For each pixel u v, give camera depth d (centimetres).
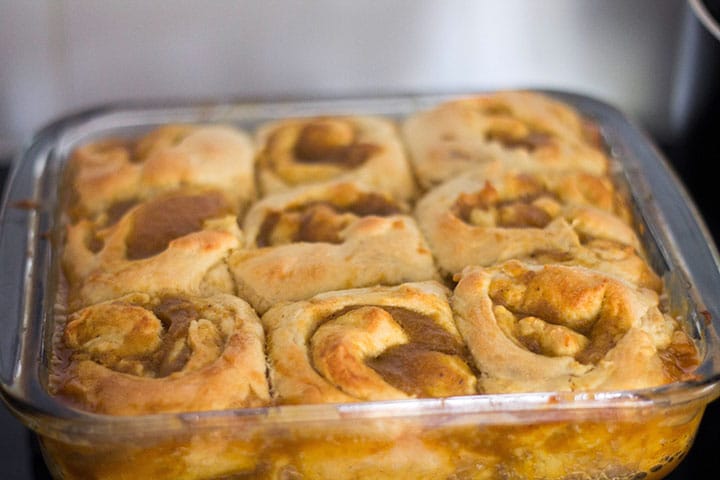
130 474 50
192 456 49
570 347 51
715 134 62
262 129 64
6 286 54
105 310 53
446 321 52
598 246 56
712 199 63
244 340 51
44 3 67
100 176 60
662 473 52
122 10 68
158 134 63
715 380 49
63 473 51
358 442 49
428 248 56
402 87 71
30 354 51
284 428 49
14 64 68
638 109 71
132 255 56
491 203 58
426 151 62
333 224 57
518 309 53
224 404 49
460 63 71
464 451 50
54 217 59
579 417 49
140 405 49
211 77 70
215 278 55
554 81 71
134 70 69
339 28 69
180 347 51
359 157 61
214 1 68
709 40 61
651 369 50
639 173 60
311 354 51
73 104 70
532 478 51
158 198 58
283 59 70
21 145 70
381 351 51
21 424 56
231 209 59
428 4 69
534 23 69
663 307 54
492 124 63
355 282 54
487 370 51
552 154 61
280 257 55
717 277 54
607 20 69
